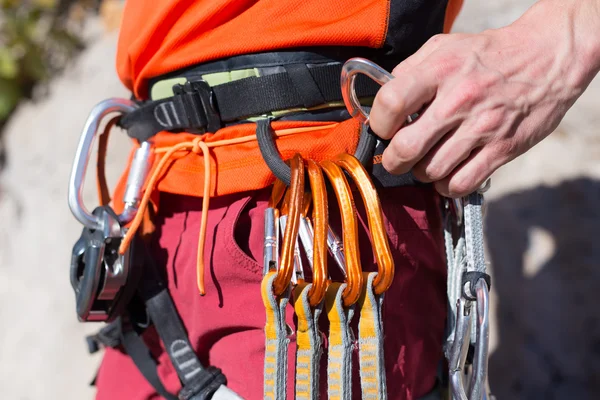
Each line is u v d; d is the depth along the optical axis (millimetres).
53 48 2762
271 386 717
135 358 928
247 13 779
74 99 2492
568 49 697
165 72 847
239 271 792
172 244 881
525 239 1484
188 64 813
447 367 891
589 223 1422
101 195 983
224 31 792
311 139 772
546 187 1483
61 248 2174
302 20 758
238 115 796
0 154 2617
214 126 814
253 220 801
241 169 781
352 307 728
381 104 667
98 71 2508
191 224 861
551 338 1428
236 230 812
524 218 1495
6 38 2775
